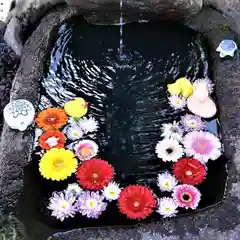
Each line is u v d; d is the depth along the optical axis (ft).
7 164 2.40
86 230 2.08
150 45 3.11
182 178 2.41
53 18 3.26
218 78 2.79
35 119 2.64
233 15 3.20
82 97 2.84
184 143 2.56
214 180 2.40
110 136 2.63
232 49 2.87
